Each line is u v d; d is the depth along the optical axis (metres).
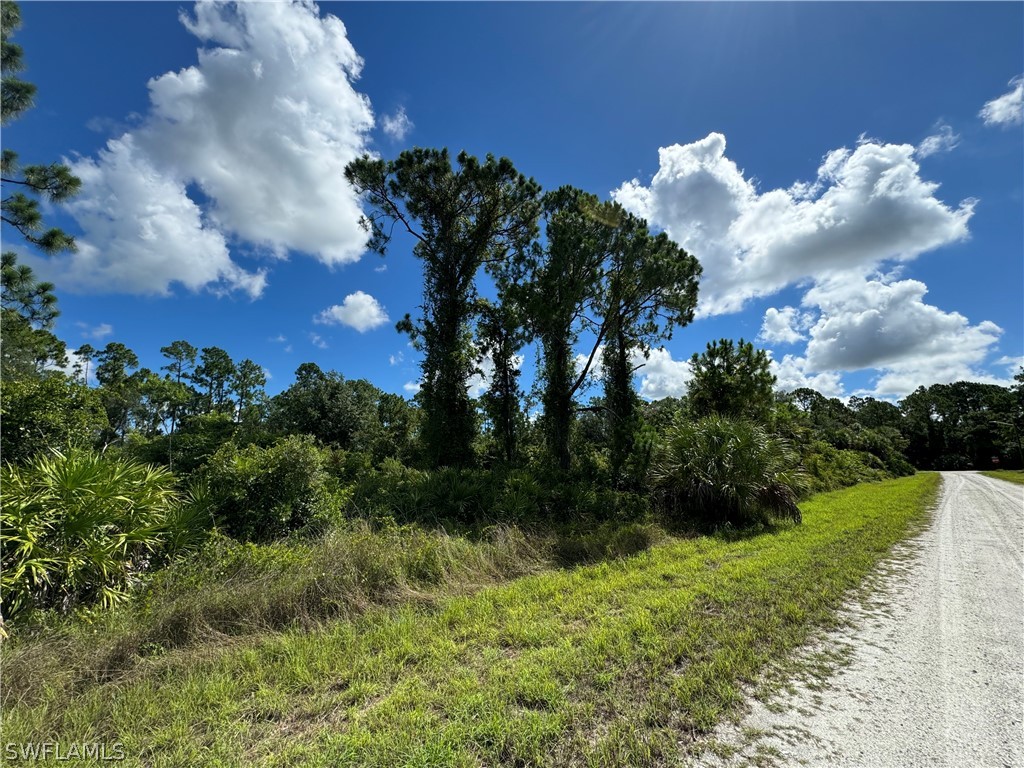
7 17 9.48
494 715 3.06
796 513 11.45
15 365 16.19
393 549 6.91
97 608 4.99
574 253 15.66
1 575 4.58
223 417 32.38
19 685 3.51
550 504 12.41
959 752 2.69
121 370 53.41
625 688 3.44
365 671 3.86
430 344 18.28
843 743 2.78
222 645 4.48
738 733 2.90
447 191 18.61
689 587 6.02
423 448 18.50
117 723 3.16
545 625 4.75
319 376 46.56
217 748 2.82
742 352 20.00
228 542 7.14
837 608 5.23
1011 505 16.00
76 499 5.48
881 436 46.97
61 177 11.25
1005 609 5.18
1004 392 68.25
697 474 11.76
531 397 19.69
